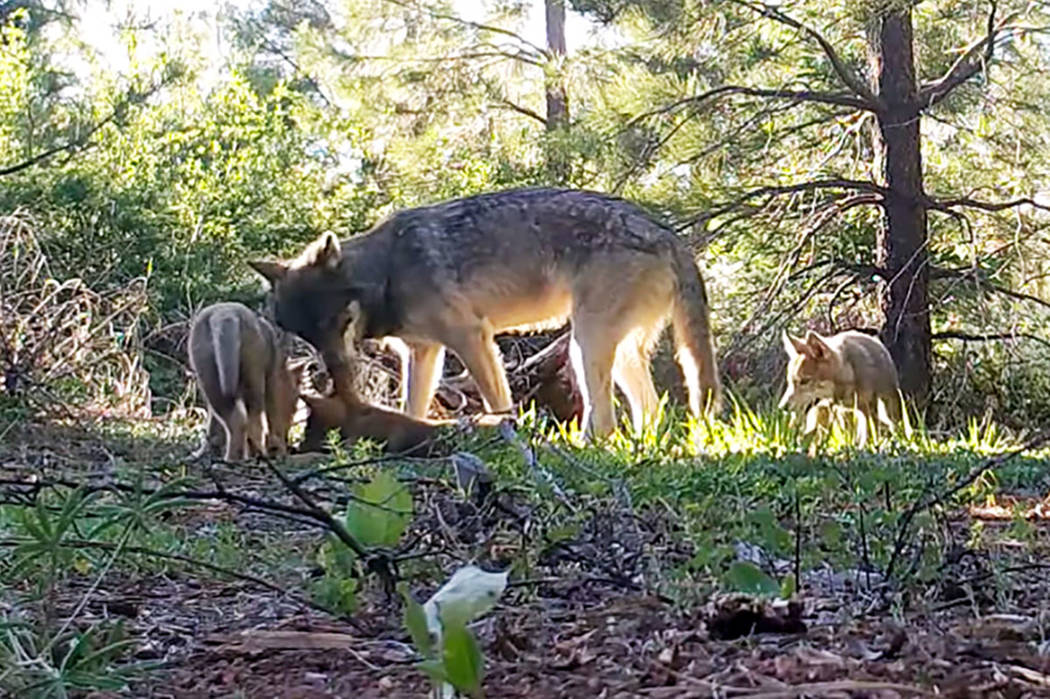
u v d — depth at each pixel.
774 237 17.06
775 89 16.59
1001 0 15.75
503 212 10.82
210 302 19.33
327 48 24.28
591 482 5.26
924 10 17.25
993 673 2.83
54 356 11.99
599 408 10.50
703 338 10.75
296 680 3.00
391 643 3.33
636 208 10.89
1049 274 16.80
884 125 16.05
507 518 4.71
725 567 4.11
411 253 10.72
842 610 3.54
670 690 2.72
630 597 3.81
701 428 9.73
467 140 24.44
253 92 24.38
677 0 15.56
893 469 6.11
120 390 13.20
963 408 17.14
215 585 4.21
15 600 3.62
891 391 12.59
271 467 3.76
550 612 3.63
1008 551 4.79
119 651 3.14
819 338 12.24
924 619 3.49
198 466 7.54
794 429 9.21
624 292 10.56
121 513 3.65
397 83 24.34
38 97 18.98
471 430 8.92
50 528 3.45
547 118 24.17
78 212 18.27
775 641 3.19
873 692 2.67
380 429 9.88
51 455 9.20
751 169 17.14
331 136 24.22
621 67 17.47
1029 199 15.84
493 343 10.91
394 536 3.70
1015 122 17.00
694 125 16.08
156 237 19.28
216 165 21.80
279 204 21.69
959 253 17.20
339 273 10.45
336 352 10.41
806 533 4.43
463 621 2.33
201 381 9.65
